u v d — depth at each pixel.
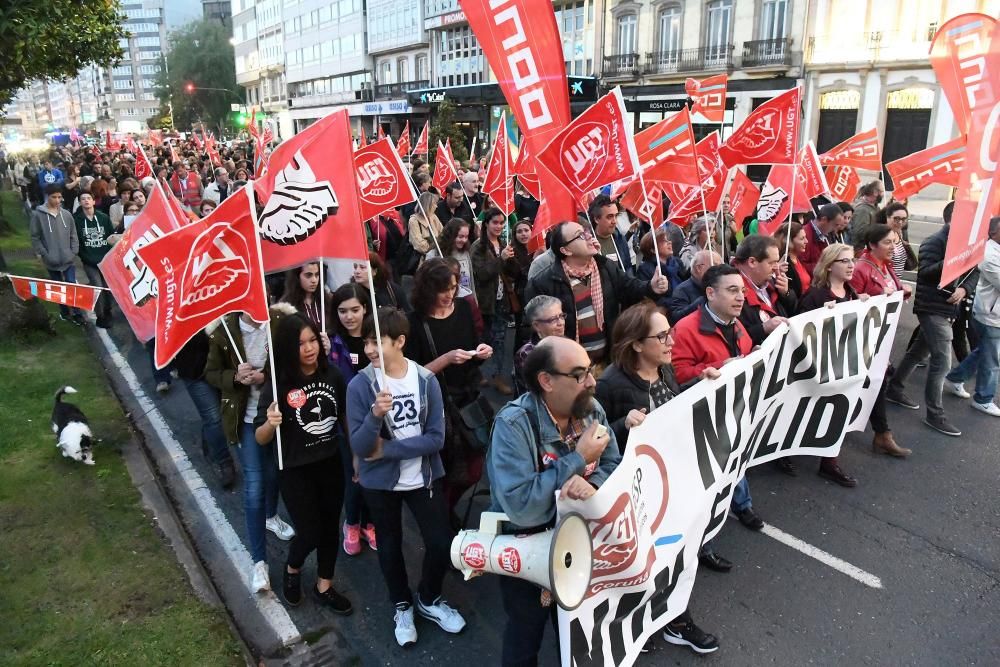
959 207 3.78
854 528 4.68
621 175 4.84
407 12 49.19
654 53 31.66
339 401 3.77
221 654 3.43
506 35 4.88
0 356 7.58
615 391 3.47
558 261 4.86
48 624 3.57
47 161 25.22
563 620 2.58
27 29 9.11
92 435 5.67
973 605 3.92
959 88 4.16
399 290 5.79
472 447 3.87
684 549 3.40
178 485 5.32
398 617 3.66
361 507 4.44
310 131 3.45
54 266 9.09
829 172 10.30
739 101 29.30
